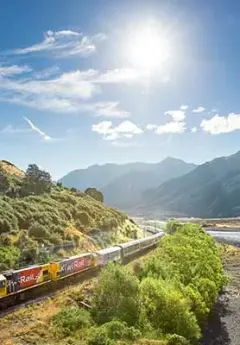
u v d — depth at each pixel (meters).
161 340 33.75
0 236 50.22
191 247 58.97
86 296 39.12
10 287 33.94
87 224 74.50
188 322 37.56
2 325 30.34
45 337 29.72
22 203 63.69
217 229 165.25
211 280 52.22
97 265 50.50
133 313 36.34
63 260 43.59
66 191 93.12
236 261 89.94
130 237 87.12
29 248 49.38
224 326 48.22
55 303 36.69
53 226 61.00
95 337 30.14
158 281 41.38
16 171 95.19
